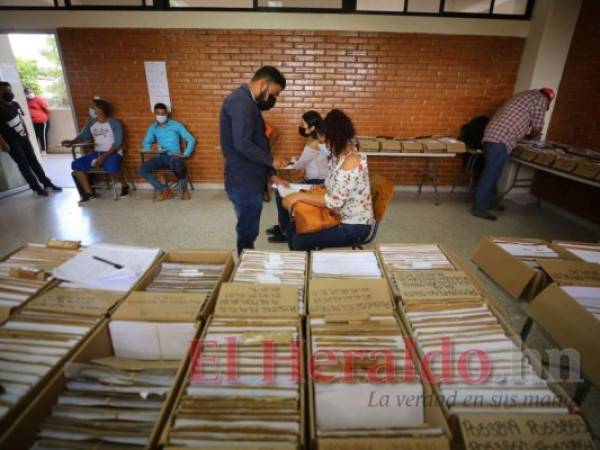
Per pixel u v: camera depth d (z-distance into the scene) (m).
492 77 4.11
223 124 1.89
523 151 3.61
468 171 4.36
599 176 2.73
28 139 4.05
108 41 3.90
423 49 3.98
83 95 4.12
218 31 3.87
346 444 0.63
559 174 3.10
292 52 3.97
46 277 1.16
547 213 3.81
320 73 4.06
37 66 8.91
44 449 0.72
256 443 0.66
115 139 3.99
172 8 3.79
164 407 0.72
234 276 1.19
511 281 1.27
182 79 4.06
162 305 1.03
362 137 4.01
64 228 3.26
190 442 0.66
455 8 3.87
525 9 3.87
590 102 3.44
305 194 1.84
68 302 1.04
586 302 1.07
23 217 3.52
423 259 1.31
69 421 0.76
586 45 3.50
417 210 3.86
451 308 1.03
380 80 4.10
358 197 1.80
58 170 5.45
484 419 0.68
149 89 4.09
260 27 3.86
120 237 3.08
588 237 3.19
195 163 4.43
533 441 0.66
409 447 0.63
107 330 0.97
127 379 0.84
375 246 1.42
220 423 0.69
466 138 4.16
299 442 0.66
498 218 3.64
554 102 3.94
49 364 0.83
